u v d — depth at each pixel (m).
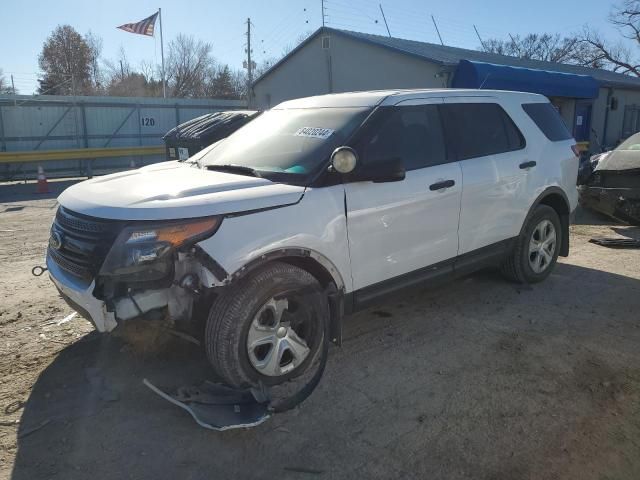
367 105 4.14
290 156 3.87
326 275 3.65
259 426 3.17
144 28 25.77
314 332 3.55
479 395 3.48
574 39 43.69
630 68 42.00
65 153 18.22
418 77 16.64
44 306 4.98
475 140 4.74
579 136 19.64
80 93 46.97
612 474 2.75
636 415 3.26
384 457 2.89
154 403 3.39
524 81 14.76
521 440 3.02
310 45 20.64
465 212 4.53
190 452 2.94
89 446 2.97
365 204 3.75
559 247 5.80
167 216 3.04
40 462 2.84
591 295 5.33
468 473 2.76
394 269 4.05
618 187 8.41
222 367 3.21
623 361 3.94
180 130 9.85
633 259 6.67
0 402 3.39
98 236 3.15
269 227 3.27
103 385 3.59
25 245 7.57
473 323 4.64
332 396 3.49
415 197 4.07
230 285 3.19
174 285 3.17
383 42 18.06
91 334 4.36
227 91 54.38
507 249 5.17
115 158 20.05
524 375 3.74
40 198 13.40
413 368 3.85
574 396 3.47
